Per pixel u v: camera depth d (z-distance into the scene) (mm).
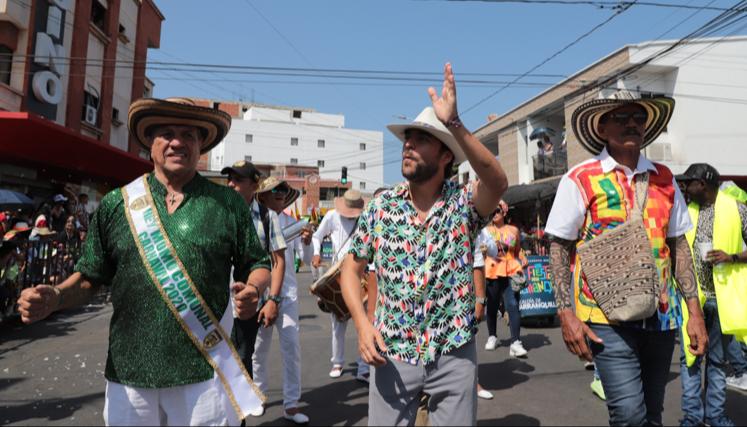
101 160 14094
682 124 20578
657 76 20844
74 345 5887
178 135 2172
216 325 2092
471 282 2125
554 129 25281
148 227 2074
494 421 3689
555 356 5656
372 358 1975
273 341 6375
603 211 2406
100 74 18344
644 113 2473
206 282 2078
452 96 1922
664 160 20484
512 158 26281
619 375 2252
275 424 3684
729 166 20375
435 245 2076
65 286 2035
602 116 2596
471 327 2064
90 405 3906
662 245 2385
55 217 10383
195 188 2229
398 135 2230
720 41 20484
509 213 15711
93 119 17516
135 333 1993
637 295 2205
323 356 5703
